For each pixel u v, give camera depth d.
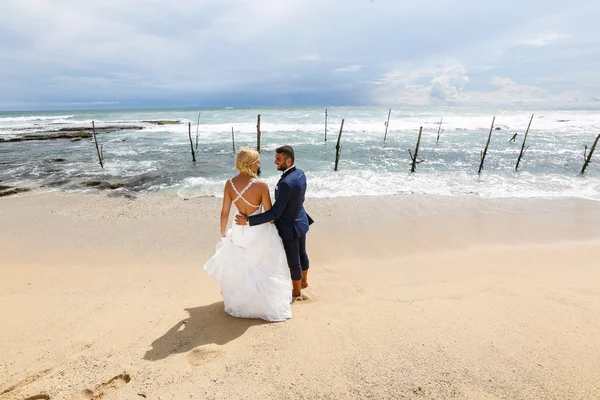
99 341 3.02
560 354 2.63
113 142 24.72
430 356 2.65
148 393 2.34
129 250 6.31
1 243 6.68
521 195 10.71
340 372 2.50
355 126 35.28
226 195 3.36
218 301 3.98
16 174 14.03
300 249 4.24
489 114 57.16
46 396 2.33
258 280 3.39
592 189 11.66
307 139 26.00
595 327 3.04
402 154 19.55
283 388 2.36
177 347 2.90
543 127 34.56
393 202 9.74
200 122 41.06
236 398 2.28
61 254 6.12
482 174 14.40
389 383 2.37
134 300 4.05
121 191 11.33
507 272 4.99
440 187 11.90
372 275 5.02
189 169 15.26
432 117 47.59
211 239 6.91
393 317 3.35
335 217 8.32
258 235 3.38
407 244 6.59
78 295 4.26
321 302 3.94
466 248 6.39
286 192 3.42
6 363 2.71
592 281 4.36
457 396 2.24
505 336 2.92
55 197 10.49
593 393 2.21
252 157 3.22
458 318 3.28
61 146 22.70
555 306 3.52
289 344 2.88
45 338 3.09
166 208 9.23
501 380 2.37
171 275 5.11
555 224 7.84
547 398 2.20
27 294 4.32
